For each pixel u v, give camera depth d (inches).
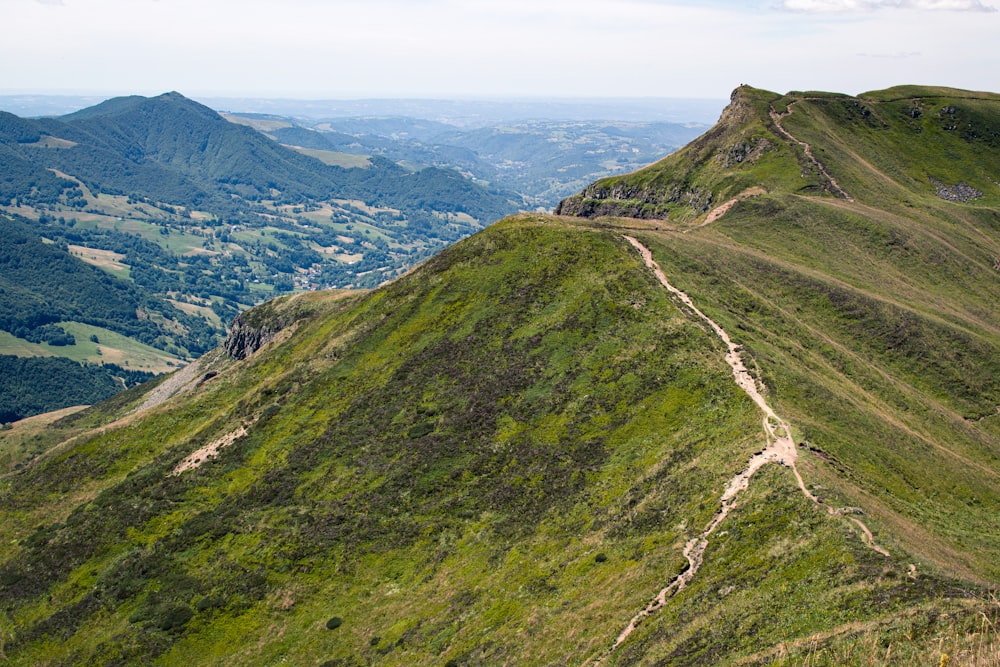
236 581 2556.6
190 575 2677.2
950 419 3171.8
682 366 2667.3
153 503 3196.4
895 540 1432.1
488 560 2187.5
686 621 1396.4
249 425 3563.0
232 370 4840.1
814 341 3442.4
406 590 2268.7
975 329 4210.1
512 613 1828.2
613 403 2650.1
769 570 1440.7
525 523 2289.6
